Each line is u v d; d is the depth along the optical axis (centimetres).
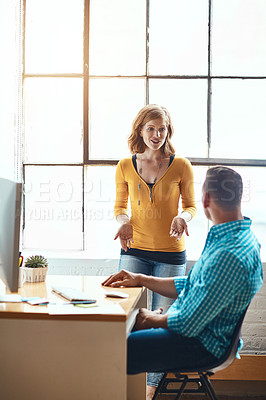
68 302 197
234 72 346
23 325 178
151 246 298
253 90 346
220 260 182
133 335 196
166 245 297
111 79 349
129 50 348
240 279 181
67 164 352
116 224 352
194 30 346
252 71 346
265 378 325
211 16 345
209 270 183
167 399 315
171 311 212
